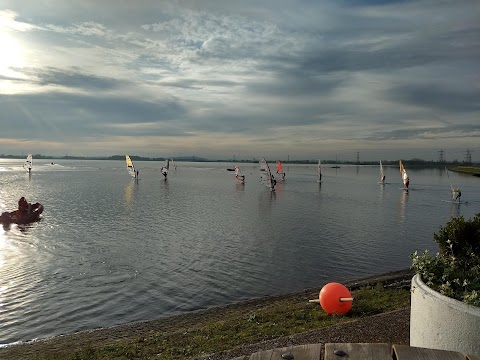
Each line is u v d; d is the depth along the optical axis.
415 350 3.12
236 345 8.73
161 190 77.12
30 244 26.30
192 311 14.18
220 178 131.62
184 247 25.23
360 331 7.90
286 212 44.47
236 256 22.77
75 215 40.78
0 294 16.12
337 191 78.50
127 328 12.48
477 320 4.50
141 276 18.70
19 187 80.12
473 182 114.19
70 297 15.79
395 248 25.20
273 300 14.80
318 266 20.59
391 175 186.12
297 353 3.18
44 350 10.70
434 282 5.52
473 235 6.14
